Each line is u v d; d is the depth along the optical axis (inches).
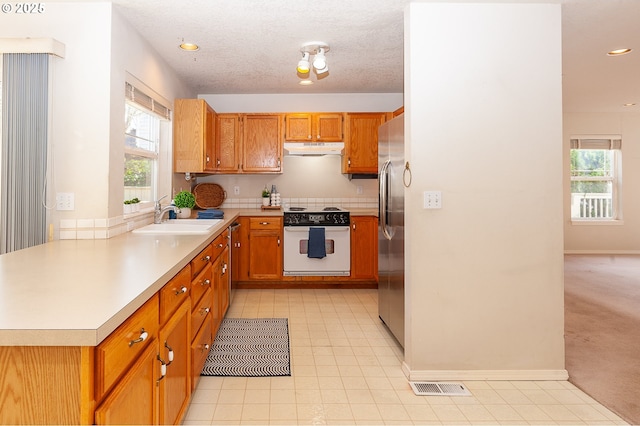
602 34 116.9
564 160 258.2
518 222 94.4
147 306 49.6
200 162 152.3
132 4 95.1
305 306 151.9
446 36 92.7
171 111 147.5
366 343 115.0
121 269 57.3
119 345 40.7
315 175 199.2
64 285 48.1
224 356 104.7
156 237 93.6
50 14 91.4
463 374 93.7
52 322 35.4
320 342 115.5
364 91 187.5
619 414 78.7
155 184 143.9
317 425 74.3
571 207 262.5
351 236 178.4
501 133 93.7
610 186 263.4
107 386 38.1
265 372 95.8
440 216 93.4
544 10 94.0
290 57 136.4
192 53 131.6
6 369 35.2
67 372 35.3
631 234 261.0
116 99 97.0
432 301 93.5
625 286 177.8
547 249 94.9
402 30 113.3
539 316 94.7
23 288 46.7
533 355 94.7
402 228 103.0
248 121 182.1
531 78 94.0
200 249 82.4
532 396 85.9
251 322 132.2
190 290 74.5
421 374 92.9
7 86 87.3
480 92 93.3
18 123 87.4
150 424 50.7
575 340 116.9
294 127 183.3
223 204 195.9
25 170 87.7
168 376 58.5
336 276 178.1
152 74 125.3
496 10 93.3
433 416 77.8
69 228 91.3
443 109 92.9
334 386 89.7
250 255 175.9
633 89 191.0
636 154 259.0
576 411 79.9
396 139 108.2
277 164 183.0
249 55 134.2
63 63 91.6
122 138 101.0
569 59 142.3
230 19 105.0
